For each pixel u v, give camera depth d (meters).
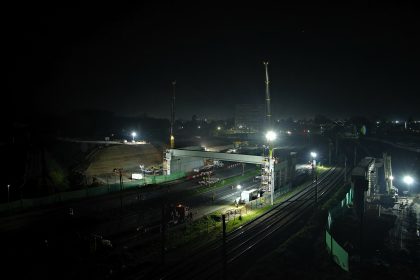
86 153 92.25
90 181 72.19
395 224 47.28
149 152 101.31
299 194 63.50
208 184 69.50
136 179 74.19
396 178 84.31
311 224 45.00
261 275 29.44
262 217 47.62
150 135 158.50
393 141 140.25
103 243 35.91
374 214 51.56
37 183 65.00
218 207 52.62
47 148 93.38
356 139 167.25
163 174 79.31
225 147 131.25
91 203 54.22
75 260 32.72
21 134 102.50
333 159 113.06
